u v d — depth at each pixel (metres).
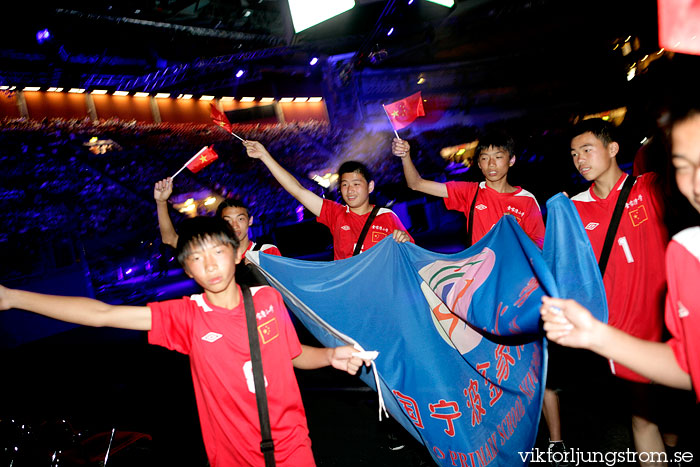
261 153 4.02
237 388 2.13
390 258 2.89
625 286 2.90
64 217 12.91
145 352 7.70
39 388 6.62
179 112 21.00
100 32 14.52
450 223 16.00
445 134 20.88
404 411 2.68
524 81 20.59
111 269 15.02
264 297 2.26
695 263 1.36
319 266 3.05
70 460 3.14
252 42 17.52
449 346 2.64
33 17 12.93
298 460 2.13
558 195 2.49
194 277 2.16
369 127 21.06
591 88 18.25
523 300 2.05
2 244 10.71
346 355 2.19
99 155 17.83
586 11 16.97
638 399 2.73
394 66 20.73
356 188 3.94
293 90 24.27
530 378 2.28
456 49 20.45
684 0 0.89
